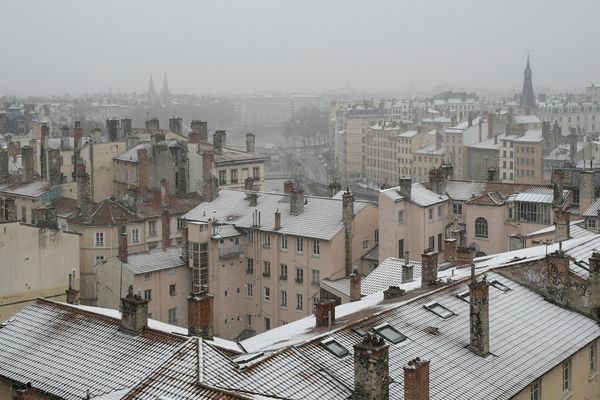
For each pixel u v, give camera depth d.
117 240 133.75
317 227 117.25
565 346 60.34
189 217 129.50
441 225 126.00
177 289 118.06
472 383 52.19
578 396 61.88
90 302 131.62
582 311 66.44
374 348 44.41
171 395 44.25
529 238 110.00
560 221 87.06
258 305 123.12
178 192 159.62
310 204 123.25
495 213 122.00
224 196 133.62
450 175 137.25
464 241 122.56
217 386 44.91
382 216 120.25
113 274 114.94
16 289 109.12
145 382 46.31
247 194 131.62
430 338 56.59
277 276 120.25
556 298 67.12
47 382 53.12
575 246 75.69
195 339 49.38
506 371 54.72
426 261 71.06
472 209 124.12
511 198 122.50
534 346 59.00
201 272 117.75
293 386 46.94
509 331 59.97
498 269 69.31
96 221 132.88
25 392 50.31
